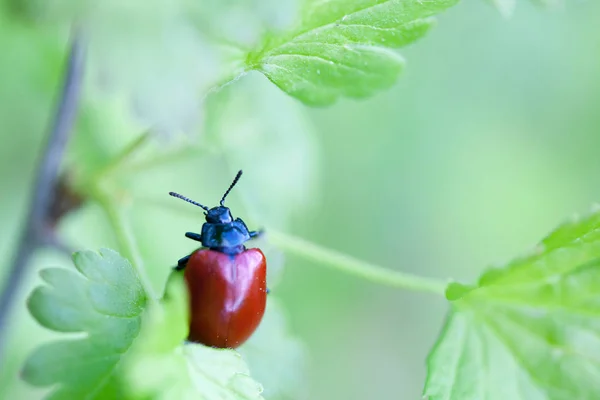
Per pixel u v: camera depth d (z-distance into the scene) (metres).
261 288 0.13
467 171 0.27
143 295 0.12
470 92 0.27
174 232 0.16
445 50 0.26
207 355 0.12
